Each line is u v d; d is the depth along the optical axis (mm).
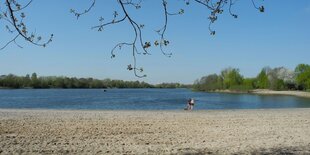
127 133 19062
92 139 17078
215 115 29688
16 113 30672
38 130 19828
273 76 138750
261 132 19750
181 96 102625
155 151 14180
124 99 83500
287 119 26484
